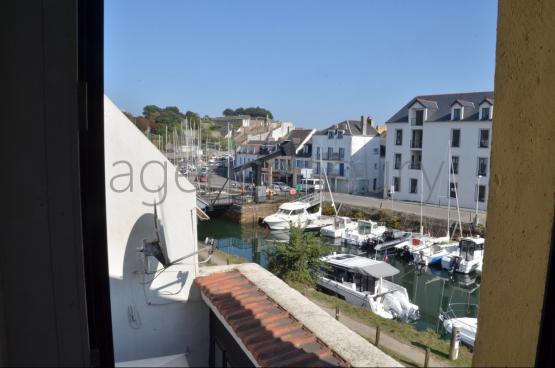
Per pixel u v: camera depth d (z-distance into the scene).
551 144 0.97
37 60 0.86
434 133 24.05
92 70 0.94
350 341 2.70
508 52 1.07
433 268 16.59
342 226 21.98
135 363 3.31
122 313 3.47
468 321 8.68
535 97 1.01
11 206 0.87
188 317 3.75
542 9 0.97
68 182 0.90
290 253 11.70
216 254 11.48
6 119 0.85
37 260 0.89
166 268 3.57
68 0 0.87
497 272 1.13
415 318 11.61
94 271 0.97
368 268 12.28
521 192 1.06
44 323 0.91
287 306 3.21
